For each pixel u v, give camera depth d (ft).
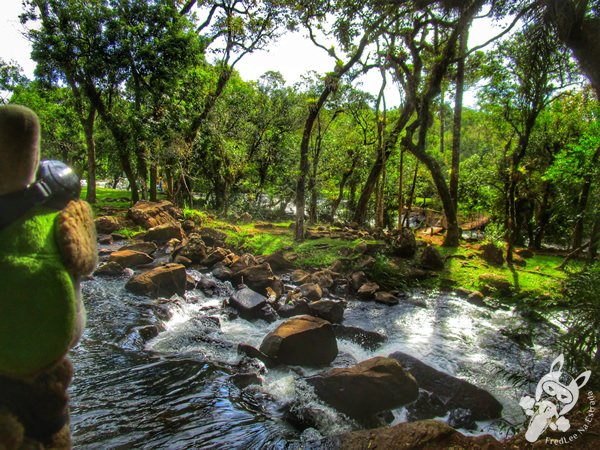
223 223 57.47
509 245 44.68
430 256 40.81
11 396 4.45
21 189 4.47
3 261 4.11
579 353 17.22
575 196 59.16
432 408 17.02
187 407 16.22
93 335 22.25
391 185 84.79
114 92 68.44
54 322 4.20
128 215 53.47
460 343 25.23
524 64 30.17
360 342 24.30
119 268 33.99
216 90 70.49
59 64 60.95
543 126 67.00
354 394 16.58
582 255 53.57
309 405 16.49
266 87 84.43
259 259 39.60
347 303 32.45
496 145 91.91
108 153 104.32
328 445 13.16
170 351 21.30
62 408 4.98
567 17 23.61
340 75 47.91
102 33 60.54
